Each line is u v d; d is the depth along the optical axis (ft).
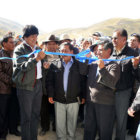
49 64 9.44
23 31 8.11
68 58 9.12
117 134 9.73
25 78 8.10
